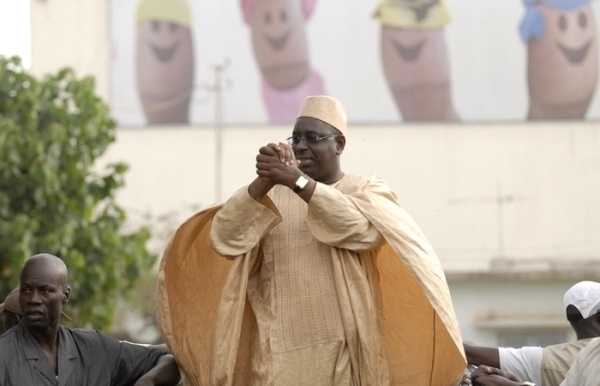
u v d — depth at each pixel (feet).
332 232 23.85
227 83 139.03
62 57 138.00
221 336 24.21
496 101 137.80
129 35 139.03
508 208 134.72
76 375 25.72
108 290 61.67
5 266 57.36
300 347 24.00
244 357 24.86
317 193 23.45
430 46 138.62
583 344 28.63
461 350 23.36
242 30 139.54
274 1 139.74
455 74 138.51
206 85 138.92
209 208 25.14
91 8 138.72
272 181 23.58
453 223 134.82
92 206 61.87
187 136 138.21
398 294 25.53
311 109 25.09
